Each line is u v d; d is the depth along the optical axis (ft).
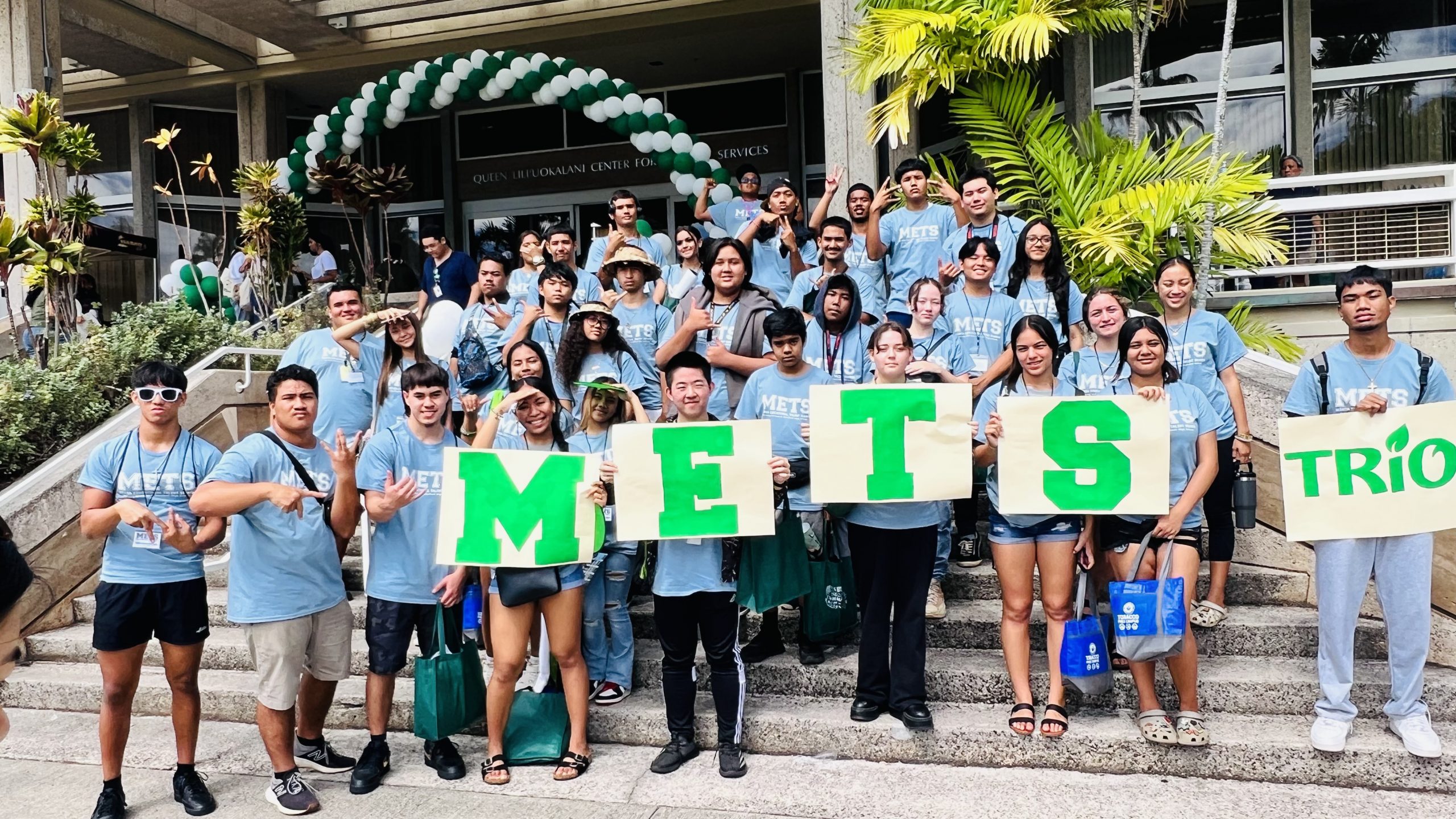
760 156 46.47
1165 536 13.19
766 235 22.39
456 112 50.16
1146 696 13.56
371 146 50.93
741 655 16.03
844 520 14.96
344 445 13.37
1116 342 14.98
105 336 25.35
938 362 16.25
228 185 49.08
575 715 14.24
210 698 17.06
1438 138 30.78
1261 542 17.10
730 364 16.97
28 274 25.54
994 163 24.14
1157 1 24.70
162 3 37.96
